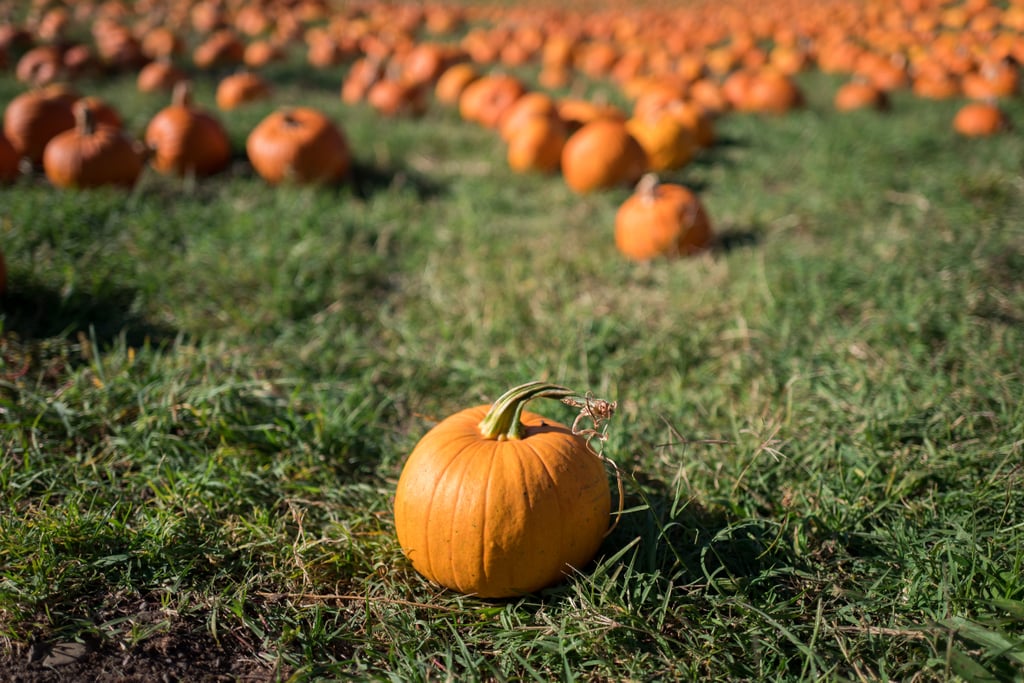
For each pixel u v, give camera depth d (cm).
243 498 184
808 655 134
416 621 152
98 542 163
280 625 153
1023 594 142
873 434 196
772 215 319
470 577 150
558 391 155
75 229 280
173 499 180
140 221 293
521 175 370
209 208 312
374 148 398
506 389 222
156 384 213
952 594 145
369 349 241
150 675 140
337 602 159
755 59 647
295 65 624
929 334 233
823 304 249
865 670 136
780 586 156
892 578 154
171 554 163
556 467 150
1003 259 267
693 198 290
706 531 168
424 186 358
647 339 241
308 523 179
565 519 148
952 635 130
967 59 560
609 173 343
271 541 169
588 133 346
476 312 255
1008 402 205
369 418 214
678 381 225
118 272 262
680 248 286
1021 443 184
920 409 205
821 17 873
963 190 325
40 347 225
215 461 193
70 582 156
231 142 390
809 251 286
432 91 568
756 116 470
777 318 246
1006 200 319
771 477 187
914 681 131
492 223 319
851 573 159
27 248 267
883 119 441
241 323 248
